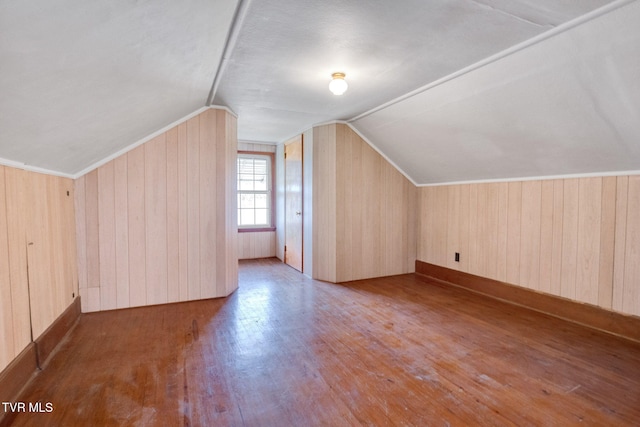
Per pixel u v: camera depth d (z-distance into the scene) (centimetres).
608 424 161
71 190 291
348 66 245
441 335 265
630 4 157
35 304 213
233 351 236
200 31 179
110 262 315
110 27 136
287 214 531
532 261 328
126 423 161
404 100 317
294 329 276
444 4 167
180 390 188
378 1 165
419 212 474
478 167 359
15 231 191
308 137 450
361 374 207
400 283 424
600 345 247
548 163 296
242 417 166
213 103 340
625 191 259
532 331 273
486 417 166
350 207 429
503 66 230
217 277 358
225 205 357
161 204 331
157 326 280
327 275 430
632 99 200
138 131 294
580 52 192
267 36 201
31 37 113
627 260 259
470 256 395
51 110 168
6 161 180
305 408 173
